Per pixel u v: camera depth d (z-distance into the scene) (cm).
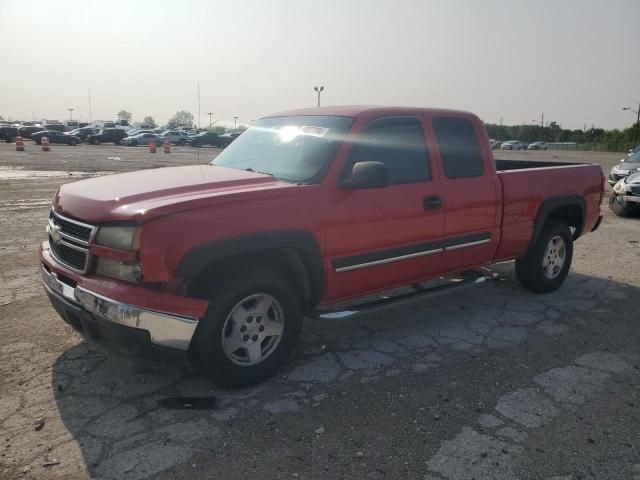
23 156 2908
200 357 356
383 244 433
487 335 483
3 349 428
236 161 472
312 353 440
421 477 284
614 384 392
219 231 340
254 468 290
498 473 288
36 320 488
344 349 449
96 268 344
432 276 488
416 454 304
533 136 10206
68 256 368
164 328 327
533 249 577
